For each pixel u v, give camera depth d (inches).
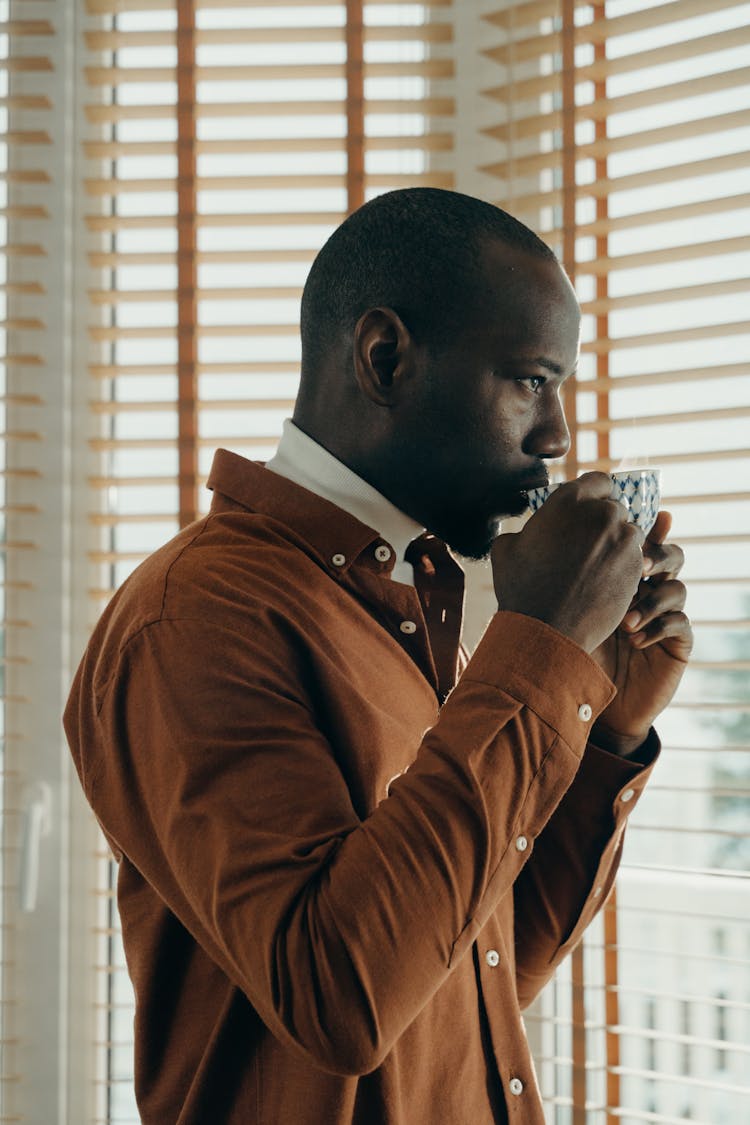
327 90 70.4
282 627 36.0
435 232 39.4
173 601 36.1
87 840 68.7
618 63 62.1
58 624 68.6
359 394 40.5
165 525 70.2
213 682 34.1
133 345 70.6
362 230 40.9
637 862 63.3
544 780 34.0
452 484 39.8
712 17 63.7
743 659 60.2
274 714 34.0
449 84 68.6
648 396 63.2
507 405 39.1
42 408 69.5
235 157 70.2
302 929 30.8
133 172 71.5
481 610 66.4
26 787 68.3
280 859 31.6
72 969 68.4
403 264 39.4
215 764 33.3
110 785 37.6
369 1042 30.4
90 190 68.8
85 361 69.9
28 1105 67.4
